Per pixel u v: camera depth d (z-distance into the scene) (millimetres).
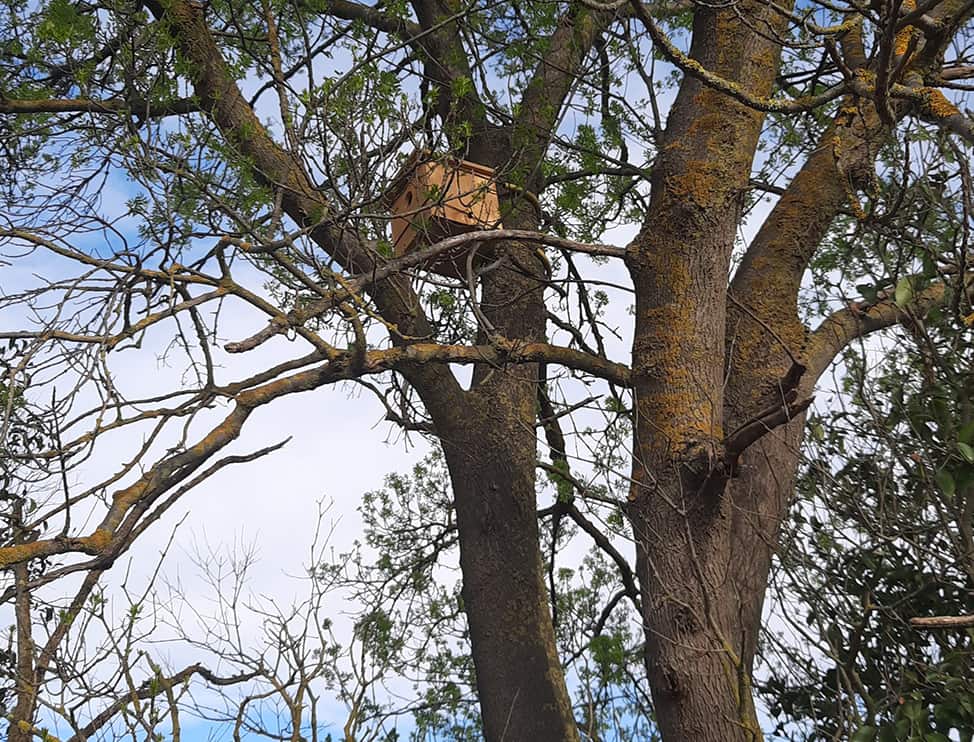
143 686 4793
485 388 7105
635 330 5969
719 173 5926
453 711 9633
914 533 5355
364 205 5145
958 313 4754
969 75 5195
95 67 5852
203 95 6113
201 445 5145
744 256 6480
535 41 6887
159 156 5453
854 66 5828
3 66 6410
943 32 4398
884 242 5293
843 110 6070
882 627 5527
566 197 6629
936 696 4793
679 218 5891
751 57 6141
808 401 4812
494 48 6914
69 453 4531
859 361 5445
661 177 6051
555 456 7562
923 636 5570
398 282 6562
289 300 6508
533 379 7289
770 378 5977
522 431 7023
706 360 5699
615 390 7180
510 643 6688
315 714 4668
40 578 4500
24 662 4707
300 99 5109
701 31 6297
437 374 6789
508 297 7270
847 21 4828
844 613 5465
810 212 6316
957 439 4312
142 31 5680
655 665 5145
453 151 5617
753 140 6105
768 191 7574
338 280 5062
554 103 7230
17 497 5074
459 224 6117
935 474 4594
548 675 6637
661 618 5168
